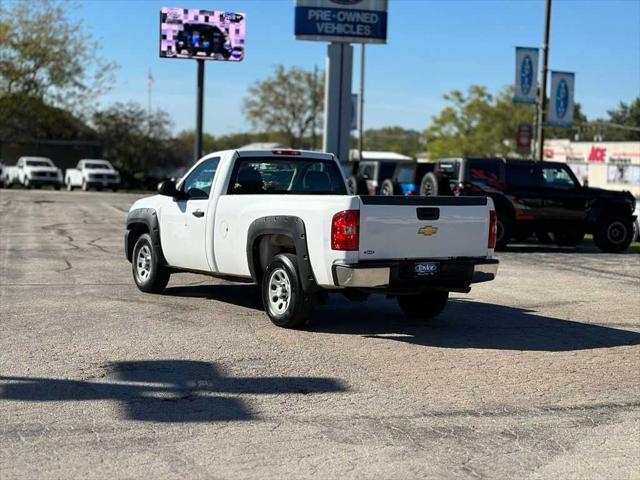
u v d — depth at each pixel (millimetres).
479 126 78375
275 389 6750
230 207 9828
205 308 10359
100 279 12750
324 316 10062
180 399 6426
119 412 6066
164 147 65438
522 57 25531
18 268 13852
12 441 5410
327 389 6781
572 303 11562
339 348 8266
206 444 5430
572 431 5875
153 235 11203
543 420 6113
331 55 30547
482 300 11711
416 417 6105
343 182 10773
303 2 29984
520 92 25688
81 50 56719
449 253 8898
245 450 5336
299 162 10539
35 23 55406
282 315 9086
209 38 25656
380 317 10094
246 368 7398
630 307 11289
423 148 117375
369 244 8422
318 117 72375
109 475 4863
